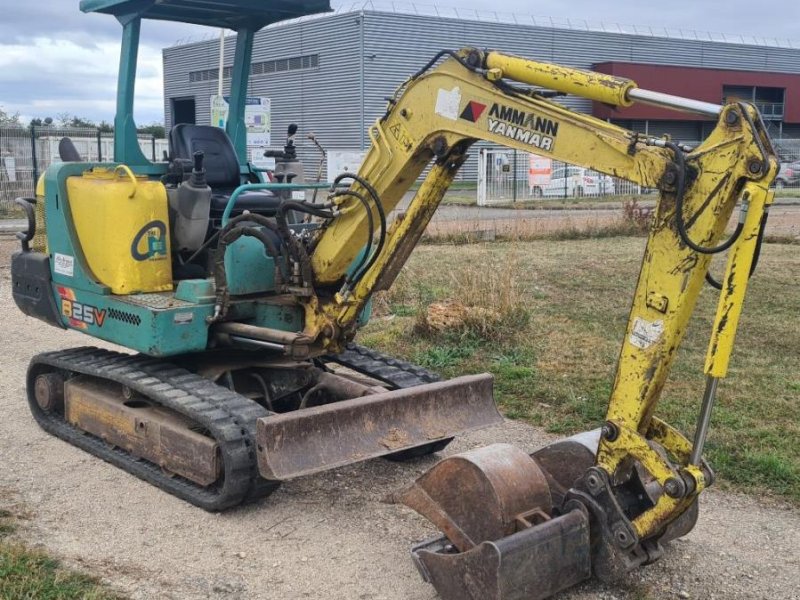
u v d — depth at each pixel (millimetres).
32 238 6918
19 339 9688
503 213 25234
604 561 4320
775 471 5977
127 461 5969
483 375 6109
